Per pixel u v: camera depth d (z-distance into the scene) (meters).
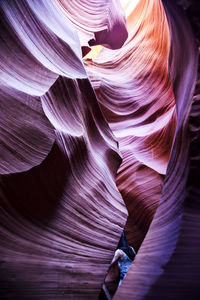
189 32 2.61
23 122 2.49
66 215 2.88
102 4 9.23
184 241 1.75
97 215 3.52
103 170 4.31
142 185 6.79
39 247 2.30
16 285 1.93
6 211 2.11
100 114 4.91
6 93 2.45
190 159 1.97
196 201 1.85
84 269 2.75
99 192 3.84
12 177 2.18
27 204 2.34
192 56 2.61
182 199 1.99
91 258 2.96
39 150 2.54
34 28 3.63
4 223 2.06
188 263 1.60
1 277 1.85
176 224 1.96
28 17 3.54
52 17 4.71
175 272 1.63
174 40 3.47
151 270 1.88
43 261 2.27
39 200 2.51
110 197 4.16
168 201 2.42
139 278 1.96
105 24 9.15
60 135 2.96
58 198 2.82
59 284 2.32
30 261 2.14
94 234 3.25
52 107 3.18
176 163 2.50
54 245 2.50
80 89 4.14
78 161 3.47
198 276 1.45
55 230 2.62
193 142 1.99
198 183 1.89
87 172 3.71
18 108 2.50
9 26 2.94
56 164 2.81
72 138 3.31
